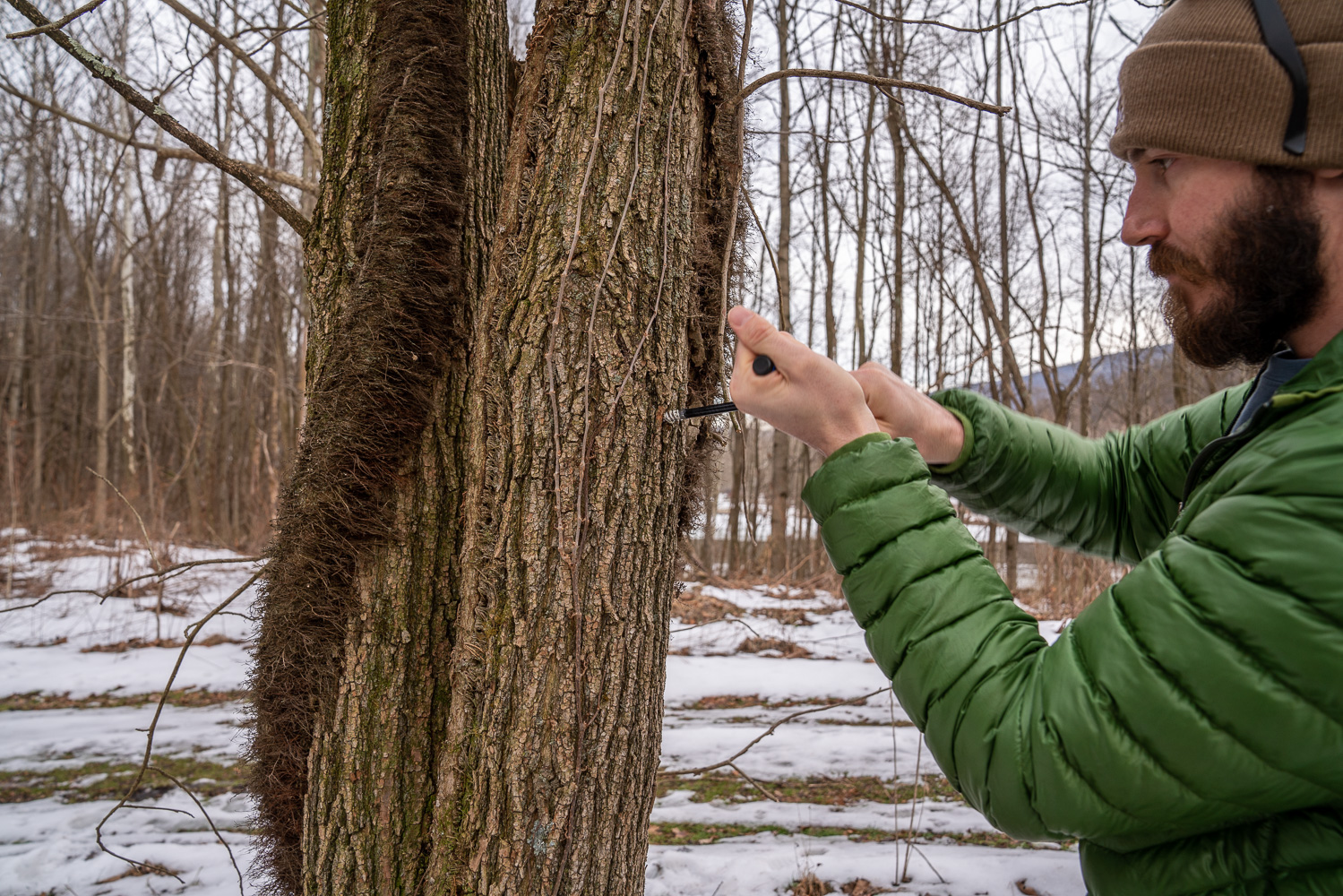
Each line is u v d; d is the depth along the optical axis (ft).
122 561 26.81
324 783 4.83
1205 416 3.58
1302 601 1.93
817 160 34.09
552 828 4.07
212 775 14.35
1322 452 2.02
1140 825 2.16
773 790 13.70
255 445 36.19
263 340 46.11
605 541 4.13
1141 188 2.61
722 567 34.63
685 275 4.39
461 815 4.25
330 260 5.19
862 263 34.42
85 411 54.54
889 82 4.55
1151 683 2.07
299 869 5.13
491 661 4.17
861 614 2.65
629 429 4.17
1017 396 25.02
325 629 4.83
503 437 4.18
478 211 5.32
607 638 4.15
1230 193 2.30
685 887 10.37
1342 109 2.10
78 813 12.76
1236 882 2.18
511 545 4.15
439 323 4.91
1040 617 21.13
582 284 4.09
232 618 24.16
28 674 19.65
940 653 2.44
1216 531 2.11
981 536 26.68
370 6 5.14
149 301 51.34
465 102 5.18
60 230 52.54
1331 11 2.13
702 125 4.58
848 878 10.54
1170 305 2.65
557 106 4.23
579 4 4.24
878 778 14.21
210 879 10.60
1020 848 11.53
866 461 2.63
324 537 4.79
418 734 4.87
